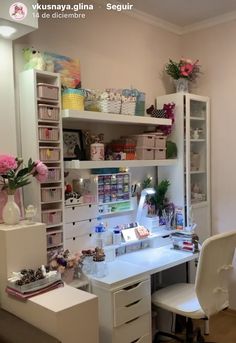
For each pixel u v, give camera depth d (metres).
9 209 2.04
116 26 2.90
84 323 1.77
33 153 2.19
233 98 3.17
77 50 2.62
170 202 3.17
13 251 1.94
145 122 2.78
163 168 3.21
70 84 2.42
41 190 2.20
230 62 3.17
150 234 2.89
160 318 2.79
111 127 2.88
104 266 2.29
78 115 2.30
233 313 3.17
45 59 2.27
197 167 3.33
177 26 3.38
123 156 2.68
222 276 2.29
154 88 3.24
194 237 2.80
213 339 2.74
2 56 2.16
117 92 2.64
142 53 3.12
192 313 2.21
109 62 2.85
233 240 2.26
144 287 2.30
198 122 3.36
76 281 2.24
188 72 3.16
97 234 2.55
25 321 1.82
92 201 2.55
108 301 2.11
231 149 3.20
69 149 2.51
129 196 2.88
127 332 2.19
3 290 1.95
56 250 2.28
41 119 2.19
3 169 1.95
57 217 2.28
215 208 3.34
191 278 2.88
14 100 2.23
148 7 2.97
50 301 1.77
